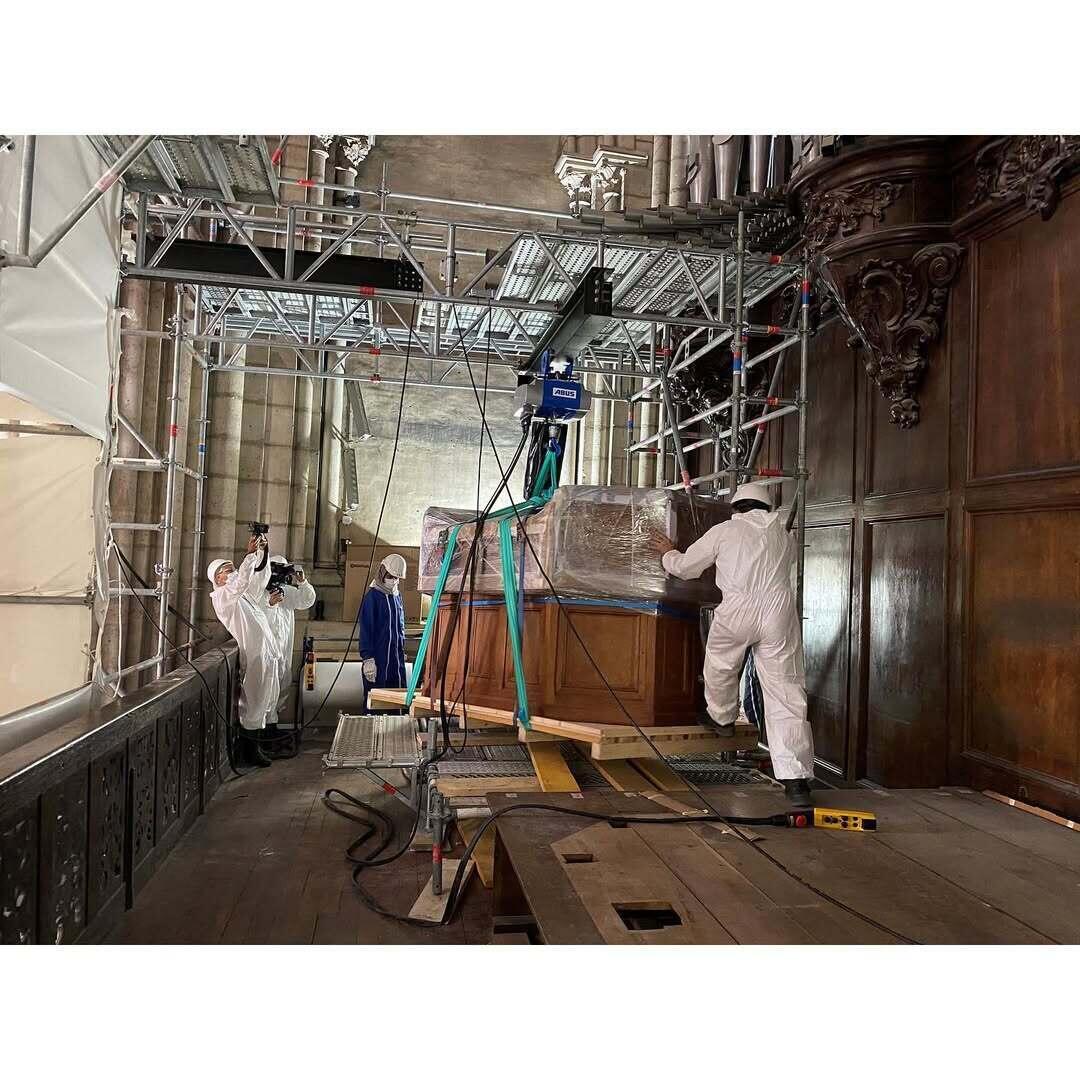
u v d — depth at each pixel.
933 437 5.88
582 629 4.89
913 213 5.80
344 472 11.69
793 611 4.49
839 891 3.22
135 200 6.16
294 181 6.53
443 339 9.75
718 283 7.21
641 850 3.63
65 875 3.26
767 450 8.55
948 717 5.55
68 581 5.09
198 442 9.41
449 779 4.77
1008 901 3.16
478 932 3.93
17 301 3.77
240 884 4.48
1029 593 4.89
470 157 11.46
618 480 11.84
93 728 3.56
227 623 7.16
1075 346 4.63
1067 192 4.71
